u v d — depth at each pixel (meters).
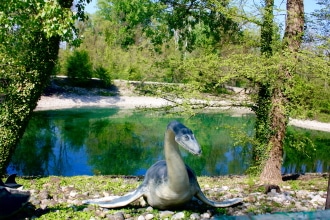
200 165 16.91
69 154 18.36
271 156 10.61
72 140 22.25
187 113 10.76
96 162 16.98
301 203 6.80
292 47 10.07
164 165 6.26
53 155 18.09
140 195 6.11
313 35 10.33
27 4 7.18
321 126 28.14
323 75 9.33
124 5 22.08
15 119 9.28
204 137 23.59
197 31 14.30
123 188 8.18
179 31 15.10
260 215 2.56
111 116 34.00
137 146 21.05
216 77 10.77
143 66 12.15
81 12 10.12
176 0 13.23
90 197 7.21
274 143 10.60
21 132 9.54
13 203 5.45
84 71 44.12
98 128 27.27
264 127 11.02
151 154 19.06
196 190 6.06
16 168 15.29
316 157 19.23
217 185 9.05
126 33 21.86
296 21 10.14
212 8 11.59
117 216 5.70
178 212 5.95
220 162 17.44
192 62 10.70
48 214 5.84
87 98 41.91
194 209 6.28
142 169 15.96
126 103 42.28
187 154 19.12
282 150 10.71
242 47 11.33
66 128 26.70
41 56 9.22
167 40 15.26
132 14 20.06
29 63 9.17
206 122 28.22
